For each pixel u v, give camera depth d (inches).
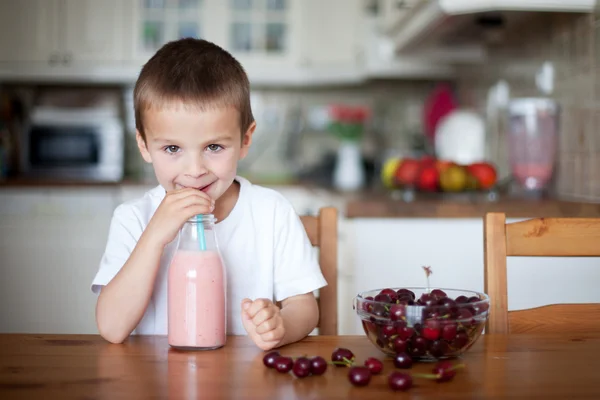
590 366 30.9
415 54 112.7
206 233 34.4
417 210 79.0
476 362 31.5
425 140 140.4
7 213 123.5
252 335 33.2
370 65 128.3
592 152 75.8
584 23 78.0
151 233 35.9
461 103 133.0
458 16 84.9
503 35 95.3
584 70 78.0
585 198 77.9
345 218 82.4
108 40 140.2
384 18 120.2
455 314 30.8
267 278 44.1
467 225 78.5
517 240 43.9
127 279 35.6
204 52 38.0
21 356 32.3
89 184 125.3
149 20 141.2
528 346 34.8
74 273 121.0
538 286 73.0
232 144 37.8
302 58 142.6
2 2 137.9
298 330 36.7
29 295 119.2
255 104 153.8
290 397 26.2
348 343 35.7
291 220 45.0
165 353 32.9
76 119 138.8
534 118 86.9
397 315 31.0
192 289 33.5
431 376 28.1
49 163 138.7
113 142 139.5
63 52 139.4
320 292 46.4
